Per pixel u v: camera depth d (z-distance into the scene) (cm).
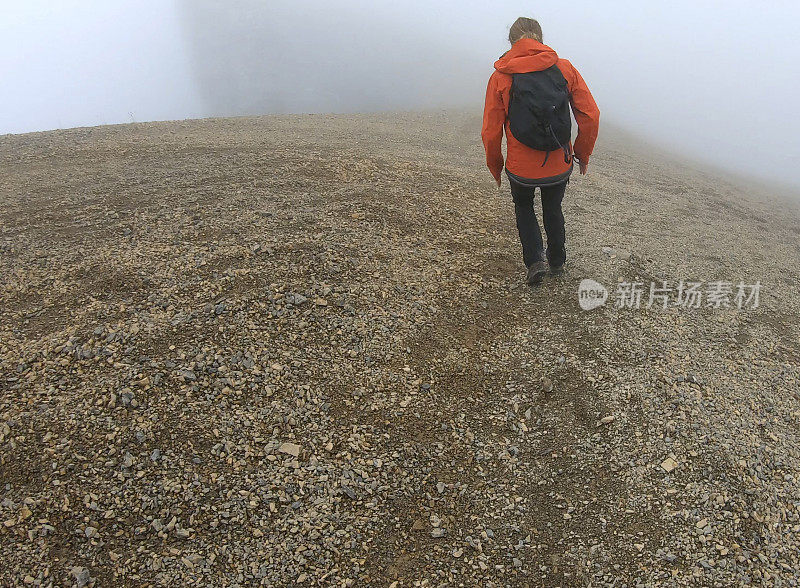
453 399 351
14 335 356
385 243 490
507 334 407
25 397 314
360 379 355
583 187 752
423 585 257
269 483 289
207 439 305
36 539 255
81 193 564
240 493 282
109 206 531
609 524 283
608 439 324
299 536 269
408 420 333
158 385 327
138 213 514
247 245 460
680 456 310
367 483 296
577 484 303
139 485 279
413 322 406
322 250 461
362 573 259
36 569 246
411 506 290
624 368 371
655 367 371
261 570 255
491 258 498
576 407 345
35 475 278
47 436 294
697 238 609
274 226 494
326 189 588
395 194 594
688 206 756
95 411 309
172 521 268
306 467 299
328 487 291
